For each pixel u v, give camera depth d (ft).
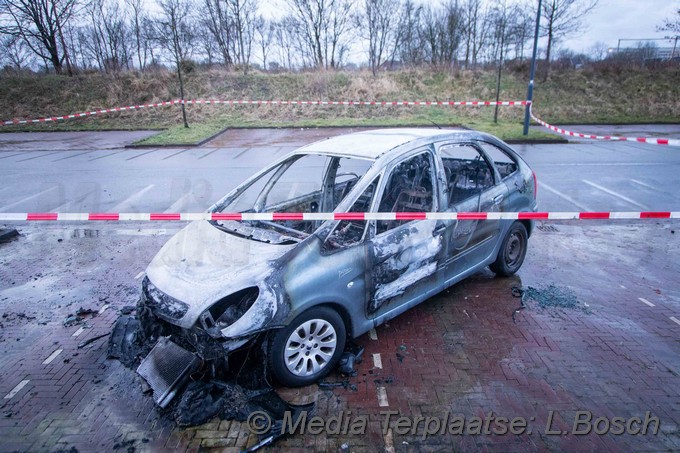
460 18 96.48
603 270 17.26
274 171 14.74
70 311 14.78
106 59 94.43
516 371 11.15
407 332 13.02
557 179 33.19
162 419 9.68
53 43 87.20
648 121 67.26
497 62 91.76
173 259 11.56
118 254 19.94
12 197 30.22
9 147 53.26
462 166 16.60
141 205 27.86
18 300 15.60
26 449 8.96
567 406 9.91
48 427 9.54
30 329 13.65
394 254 11.82
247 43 102.68
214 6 95.25
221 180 34.12
